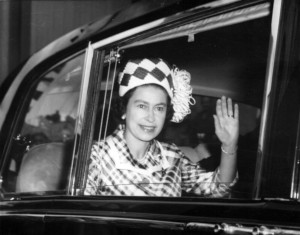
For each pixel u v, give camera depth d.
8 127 2.71
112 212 1.94
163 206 1.80
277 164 1.58
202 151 1.83
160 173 1.93
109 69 2.17
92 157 2.15
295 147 1.57
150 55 2.03
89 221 1.98
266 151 1.60
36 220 2.23
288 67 1.62
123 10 2.18
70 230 2.06
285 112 1.60
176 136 1.91
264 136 1.61
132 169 2.02
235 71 1.77
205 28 1.87
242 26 1.77
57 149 2.72
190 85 1.89
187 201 1.76
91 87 2.21
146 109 2.00
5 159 2.66
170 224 1.71
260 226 1.51
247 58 1.75
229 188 1.73
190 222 1.66
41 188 2.64
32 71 2.70
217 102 1.81
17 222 2.34
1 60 3.22
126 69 2.10
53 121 2.77
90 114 2.19
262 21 1.72
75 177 2.19
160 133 1.96
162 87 1.97
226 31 1.81
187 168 1.86
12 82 2.76
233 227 1.55
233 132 1.75
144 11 2.07
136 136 2.02
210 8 1.84
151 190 1.94
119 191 2.04
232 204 1.64
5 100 2.74
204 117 1.84
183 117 1.90
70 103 2.69
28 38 3.26
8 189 2.60
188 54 1.91
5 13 3.27
